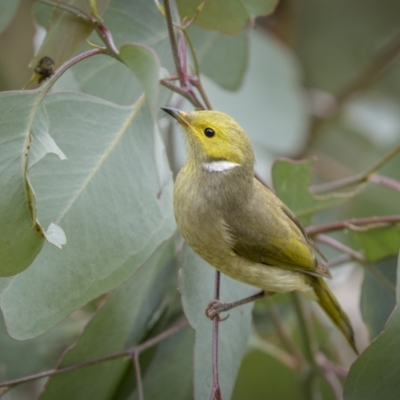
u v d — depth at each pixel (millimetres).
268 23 14094
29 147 6008
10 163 5961
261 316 11188
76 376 8172
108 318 8055
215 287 8031
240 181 8172
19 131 6031
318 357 10531
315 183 13695
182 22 7668
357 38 15516
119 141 7047
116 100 8484
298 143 12688
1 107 5996
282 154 12773
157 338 8227
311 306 11422
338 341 13156
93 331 8008
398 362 6906
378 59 14117
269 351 10539
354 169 14445
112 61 8359
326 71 15523
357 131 14570
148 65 6180
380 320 9047
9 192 5934
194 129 8094
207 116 8094
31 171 6570
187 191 8016
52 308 6496
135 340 8383
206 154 8094
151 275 8438
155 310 8500
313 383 10078
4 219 5938
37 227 5836
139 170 7090
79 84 8484
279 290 8742
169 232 7098
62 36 7031
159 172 6133
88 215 6754
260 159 12602
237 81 10188
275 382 10852
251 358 10641
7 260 5980
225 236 8086
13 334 6273
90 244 6723
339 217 12578
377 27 15453
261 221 8320
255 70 12812
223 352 7848
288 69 13008
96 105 7027
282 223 8531
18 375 9750
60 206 6637
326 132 14648
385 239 8812
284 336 10477
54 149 6145
